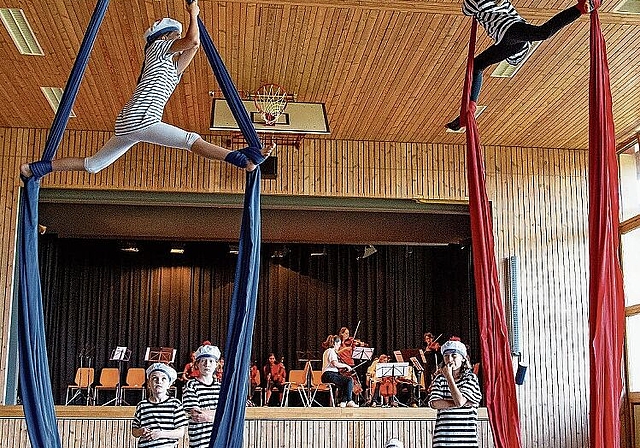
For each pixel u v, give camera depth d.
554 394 13.13
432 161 13.82
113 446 11.45
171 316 17.58
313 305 17.80
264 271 17.89
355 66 10.67
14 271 12.60
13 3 9.05
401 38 9.88
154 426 7.02
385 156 13.73
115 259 17.56
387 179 13.66
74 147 13.14
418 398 14.43
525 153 14.04
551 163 14.07
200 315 17.67
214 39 9.85
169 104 12.04
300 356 17.50
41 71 10.86
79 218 13.43
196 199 13.37
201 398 7.06
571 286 13.60
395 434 11.81
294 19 9.38
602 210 4.84
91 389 16.41
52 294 15.40
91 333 17.14
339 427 11.75
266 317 17.67
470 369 7.71
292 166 13.51
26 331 5.34
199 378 7.21
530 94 11.62
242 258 5.47
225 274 17.92
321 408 11.78
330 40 9.92
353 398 15.03
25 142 13.06
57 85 11.35
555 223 13.81
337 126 13.00
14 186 12.90
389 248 17.81
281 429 11.66
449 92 11.54
